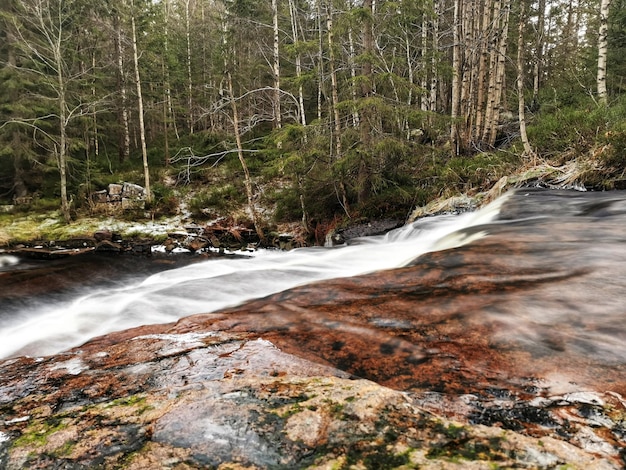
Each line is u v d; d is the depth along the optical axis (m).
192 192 17.69
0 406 1.93
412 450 1.23
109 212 15.70
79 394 2.01
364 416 1.44
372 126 11.22
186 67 26.56
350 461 1.19
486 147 14.38
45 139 17.88
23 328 4.59
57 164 16.52
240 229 14.17
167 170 20.12
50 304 6.54
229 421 1.45
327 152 12.34
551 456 1.18
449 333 2.42
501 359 2.03
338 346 2.42
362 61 11.07
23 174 17.89
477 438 1.28
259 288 5.30
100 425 1.52
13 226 14.45
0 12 15.40
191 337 2.86
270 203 16.19
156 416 1.54
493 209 7.46
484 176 10.33
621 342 2.09
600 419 1.48
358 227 11.70
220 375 2.08
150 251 12.61
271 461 1.22
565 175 8.08
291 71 26.53
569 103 14.09
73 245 13.00
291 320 3.03
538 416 1.52
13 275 8.84
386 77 10.45
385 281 3.85
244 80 18.23
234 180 18.17
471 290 3.18
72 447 1.39
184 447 1.33
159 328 3.32
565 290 2.88
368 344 2.40
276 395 1.65
